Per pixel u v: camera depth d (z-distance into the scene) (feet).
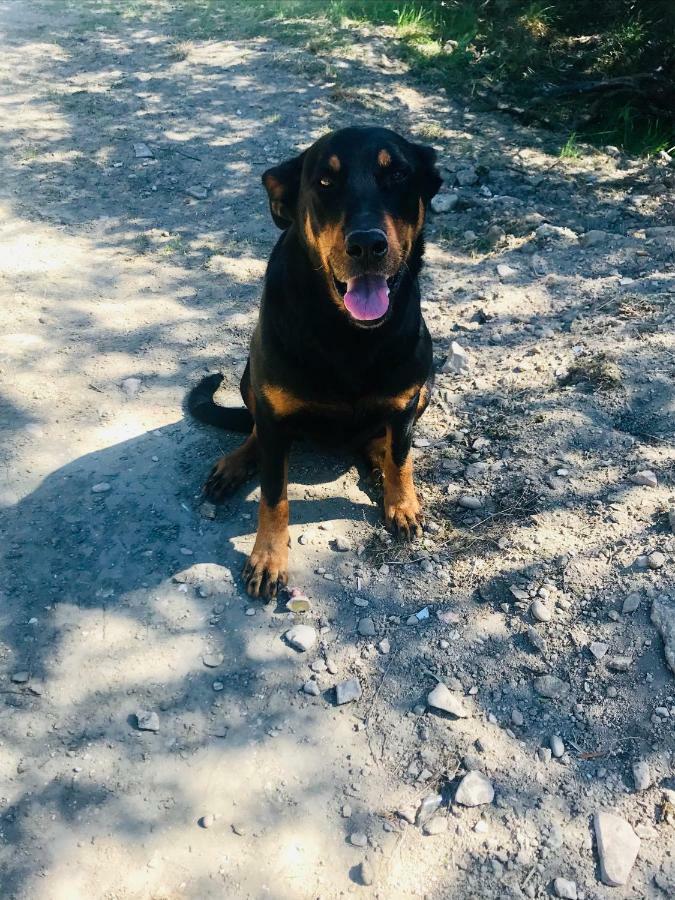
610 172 7.41
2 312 5.41
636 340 4.66
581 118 8.66
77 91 9.35
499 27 10.17
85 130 8.31
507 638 3.26
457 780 2.83
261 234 6.52
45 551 3.68
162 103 8.99
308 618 3.41
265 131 8.28
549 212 6.67
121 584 3.53
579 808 2.73
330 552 3.70
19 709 3.05
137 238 6.45
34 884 2.56
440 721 3.01
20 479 4.07
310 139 8.11
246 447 4.02
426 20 11.30
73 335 5.23
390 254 2.98
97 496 3.98
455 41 10.68
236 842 2.67
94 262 6.12
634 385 4.33
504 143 8.09
